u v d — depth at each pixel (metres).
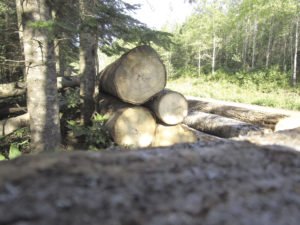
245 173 2.07
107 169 1.97
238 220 1.52
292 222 1.53
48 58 4.97
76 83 9.04
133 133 5.99
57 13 6.19
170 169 2.05
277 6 26.19
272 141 3.04
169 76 35.44
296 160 2.38
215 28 33.94
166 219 1.48
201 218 1.51
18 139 6.13
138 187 1.76
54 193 1.62
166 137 6.28
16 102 7.39
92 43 7.14
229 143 2.87
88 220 1.42
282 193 1.82
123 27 6.42
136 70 5.98
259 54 33.75
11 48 8.56
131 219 1.46
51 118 5.07
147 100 6.16
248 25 34.47
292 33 28.75
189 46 37.91
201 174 2.00
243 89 20.55
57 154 2.26
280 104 11.95
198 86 23.70
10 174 1.83
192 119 8.02
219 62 36.84
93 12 6.25
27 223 1.37
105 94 7.36
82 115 7.27
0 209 1.46
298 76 22.48
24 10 4.82
